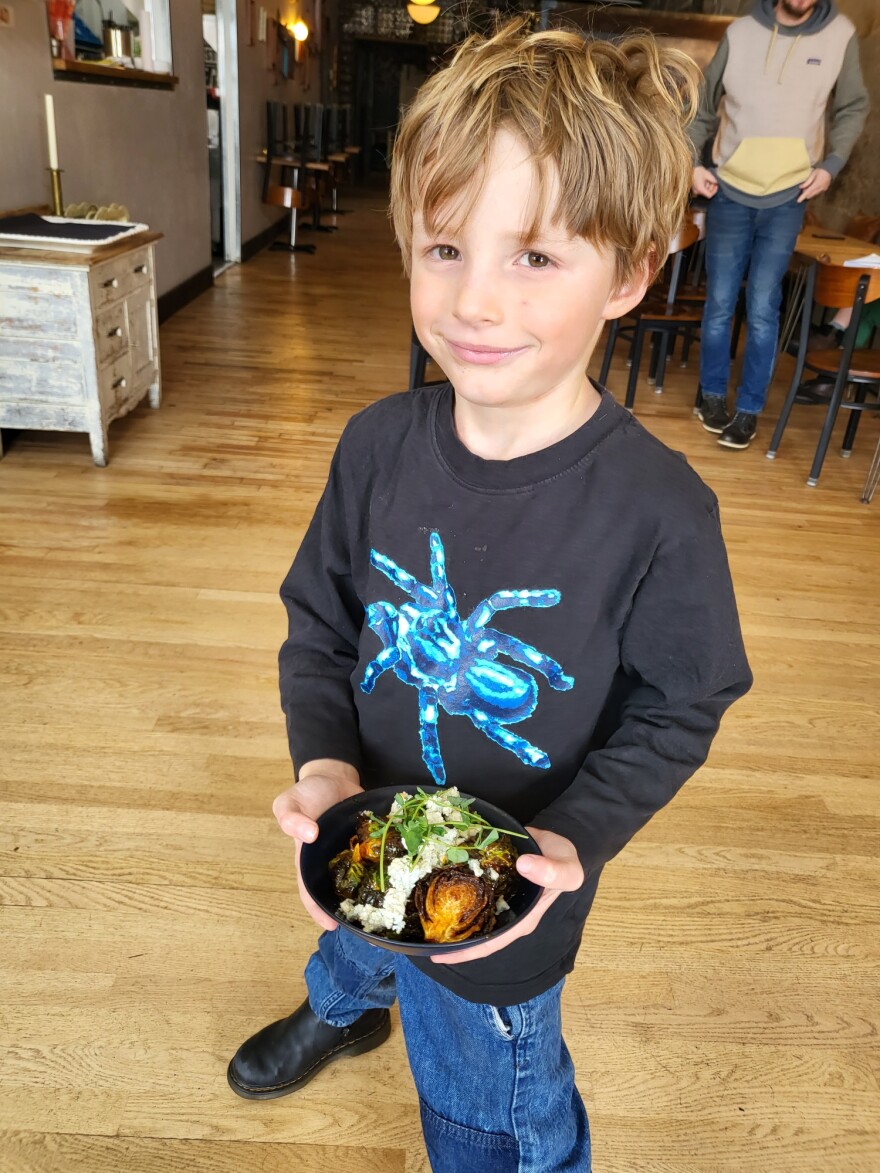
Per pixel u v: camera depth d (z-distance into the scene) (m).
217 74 7.42
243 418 4.01
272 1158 1.22
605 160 0.57
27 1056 1.32
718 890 1.71
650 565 0.72
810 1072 1.38
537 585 0.73
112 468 3.34
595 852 0.70
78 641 2.30
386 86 16.59
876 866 1.80
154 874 1.65
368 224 10.90
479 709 0.78
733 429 4.05
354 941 1.00
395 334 5.76
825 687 2.38
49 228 3.32
